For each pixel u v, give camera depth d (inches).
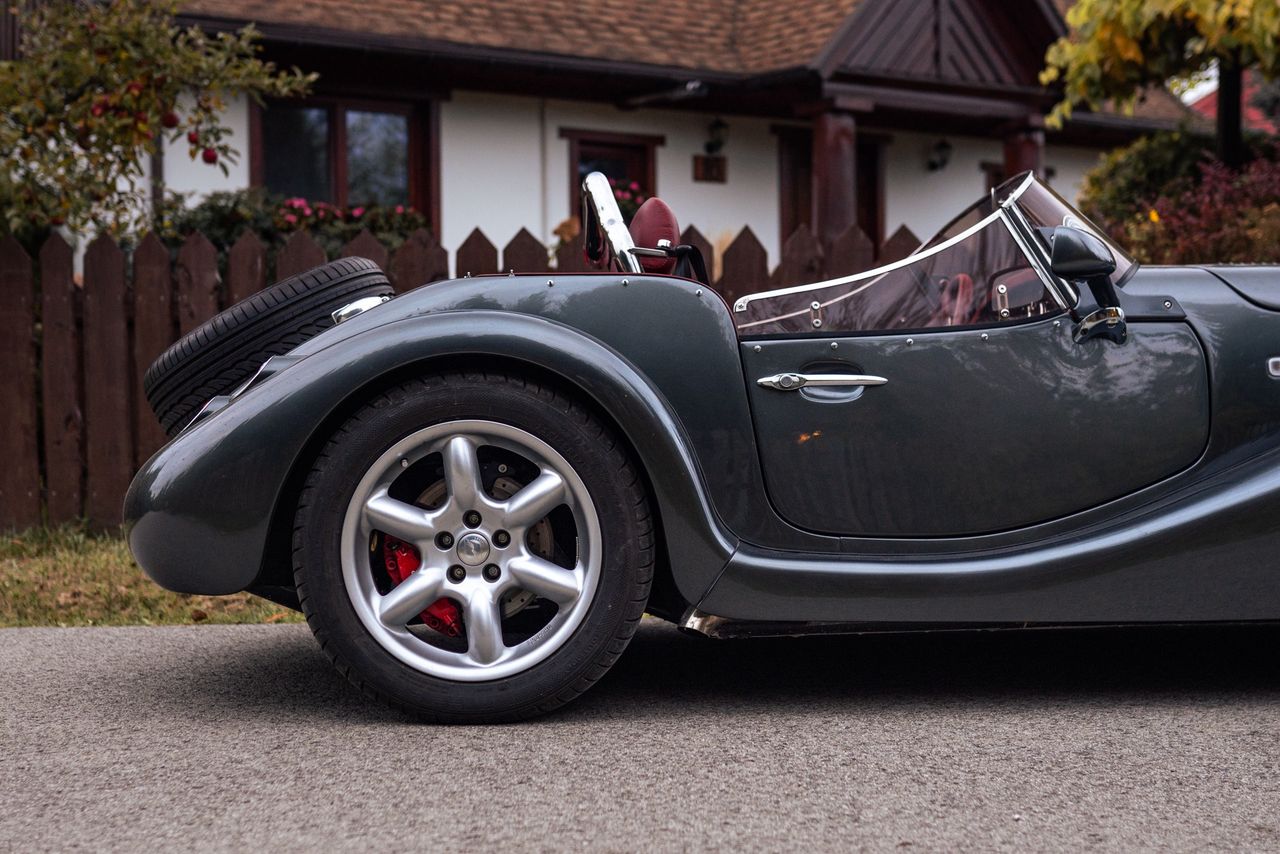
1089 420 105.7
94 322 208.8
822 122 461.7
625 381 98.0
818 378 103.7
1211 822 78.2
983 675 118.1
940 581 101.8
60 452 210.2
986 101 494.6
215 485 96.9
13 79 232.4
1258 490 104.7
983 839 75.3
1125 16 328.2
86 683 115.4
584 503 97.7
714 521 100.3
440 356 97.0
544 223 479.8
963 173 572.1
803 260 216.1
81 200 236.1
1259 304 109.0
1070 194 596.1
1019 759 91.0
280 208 367.6
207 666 122.3
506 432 97.0
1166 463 106.7
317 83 436.8
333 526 96.4
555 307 102.0
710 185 513.7
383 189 456.8
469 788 84.0
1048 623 103.9
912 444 104.3
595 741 94.8
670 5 511.2
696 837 75.4
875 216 557.3
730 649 131.1
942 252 114.1
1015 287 111.1
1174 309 107.7
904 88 475.5
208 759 90.9
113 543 200.8
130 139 239.6
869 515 104.1
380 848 73.9
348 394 97.0
